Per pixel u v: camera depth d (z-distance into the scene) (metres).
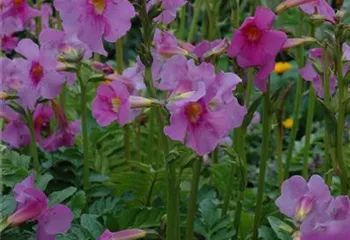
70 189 0.90
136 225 0.89
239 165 0.85
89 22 0.74
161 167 1.08
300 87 1.04
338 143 0.79
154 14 0.74
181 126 0.68
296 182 0.73
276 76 1.76
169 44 0.83
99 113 0.73
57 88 0.93
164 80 0.72
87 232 0.86
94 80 0.94
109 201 0.94
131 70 0.94
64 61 0.93
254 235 0.91
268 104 0.85
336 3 0.90
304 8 0.84
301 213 0.72
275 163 1.25
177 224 0.76
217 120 0.69
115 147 1.17
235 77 0.70
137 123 1.12
